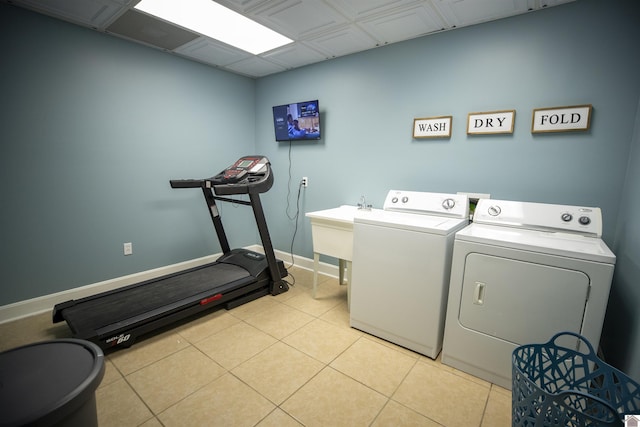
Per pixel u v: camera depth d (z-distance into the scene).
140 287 2.49
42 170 2.40
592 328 1.45
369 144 2.98
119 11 2.24
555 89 2.03
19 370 0.83
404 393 1.66
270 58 3.15
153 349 2.01
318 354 1.99
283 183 3.80
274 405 1.56
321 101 3.29
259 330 2.27
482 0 1.96
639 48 1.77
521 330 1.63
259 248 4.22
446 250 1.84
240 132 3.83
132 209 2.95
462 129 2.42
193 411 1.51
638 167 1.63
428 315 1.92
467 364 1.82
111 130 2.74
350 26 2.40
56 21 2.35
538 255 1.55
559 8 1.97
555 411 0.99
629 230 1.66
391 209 2.60
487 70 2.27
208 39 2.70
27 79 2.27
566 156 2.04
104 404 1.54
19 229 2.33
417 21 2.29
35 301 2.43
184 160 3.30
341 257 2.53
